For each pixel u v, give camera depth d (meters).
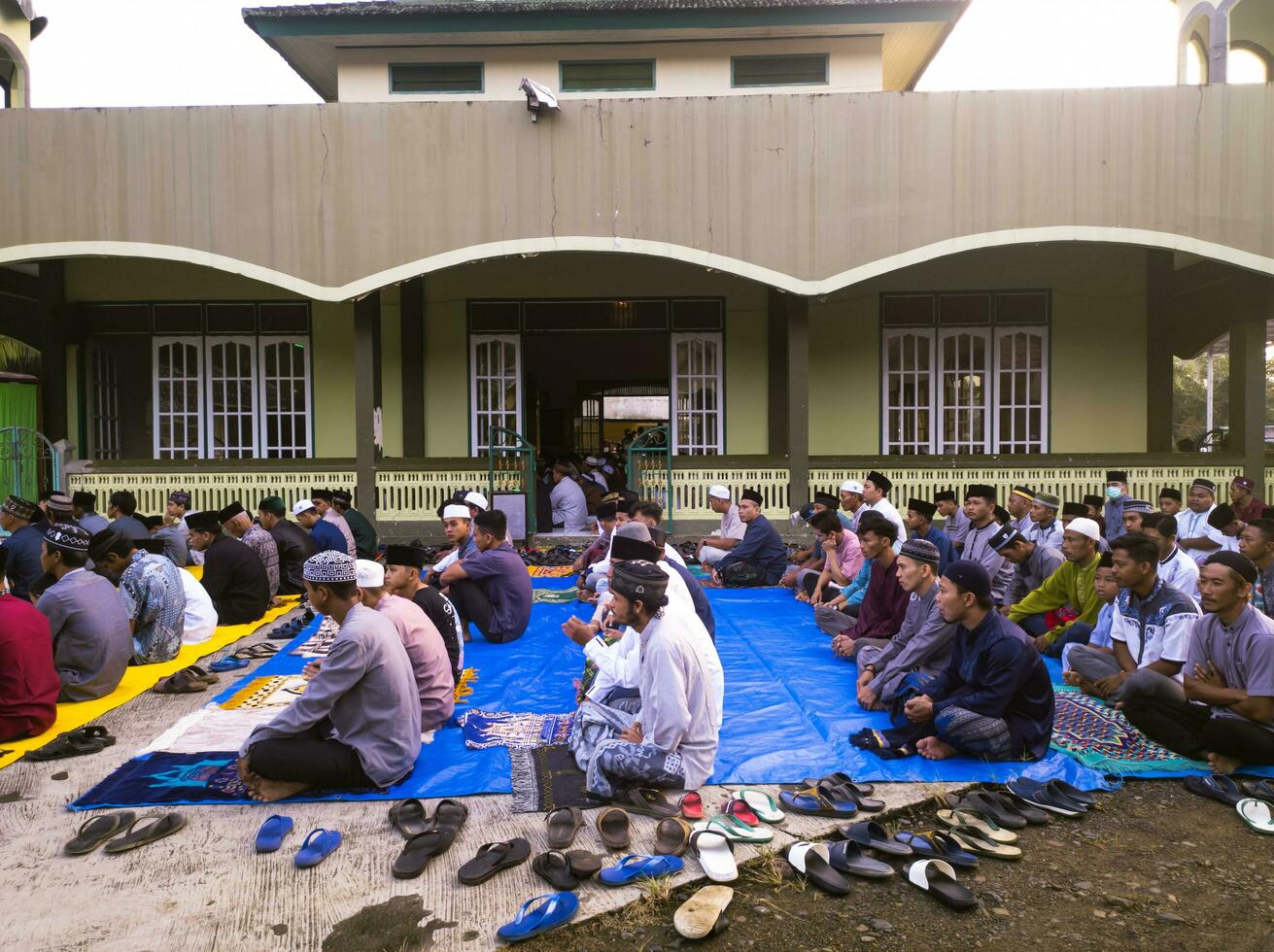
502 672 5.61
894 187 10.23
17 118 10.20
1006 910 2.91
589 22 11.49
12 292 12.10
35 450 11.48
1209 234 10.08
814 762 4.03
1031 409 12.79
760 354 12.93
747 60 12.03
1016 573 6.59
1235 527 6.85
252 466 11.30
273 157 10.30
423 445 12.89
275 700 4.91
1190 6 11.49
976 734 3.94
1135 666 4.72
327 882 3.00
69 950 2.63
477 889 2.96
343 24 11.52
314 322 12.92
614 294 12.93
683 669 3.67
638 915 2.85
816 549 8.91
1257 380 10.81
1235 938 2.75
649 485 11.35
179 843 3.28
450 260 10.34
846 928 2.82
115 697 5.07
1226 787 3.73
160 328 12.91
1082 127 10.09
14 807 3.60
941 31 11.89
